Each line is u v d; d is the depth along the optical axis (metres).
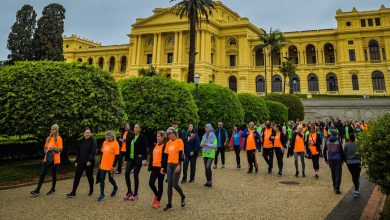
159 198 9.10
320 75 71.00
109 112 16.38
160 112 22.41
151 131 23.73
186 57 73.38
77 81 15.70
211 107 28.00
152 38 78.12
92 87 16.23
